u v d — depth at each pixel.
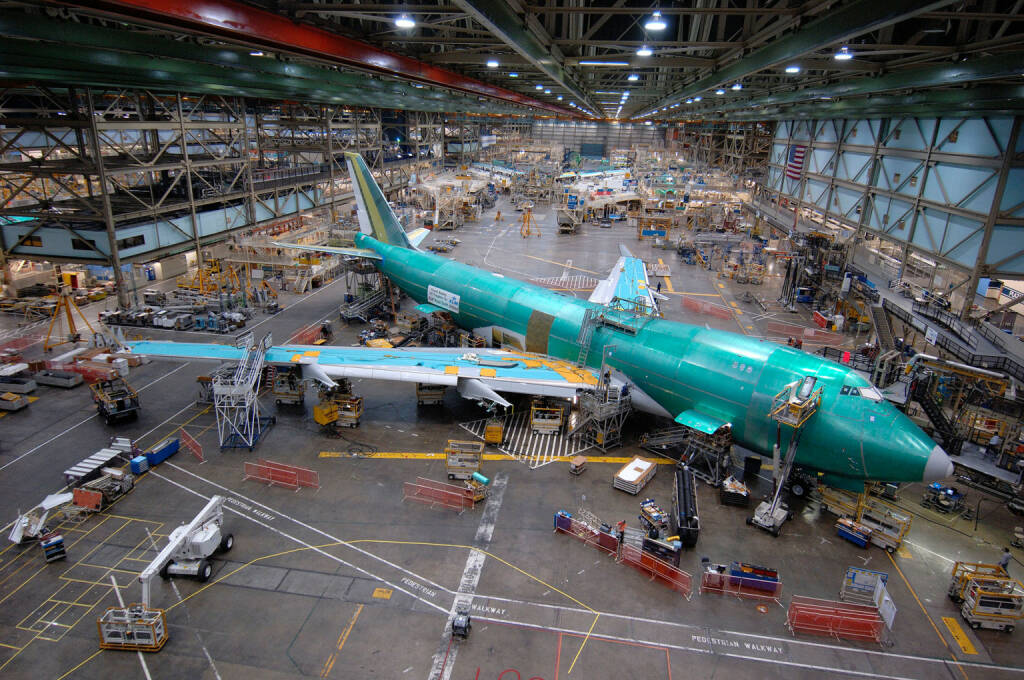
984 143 48.94
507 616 25.66
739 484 34.47
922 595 27.81
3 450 37.06
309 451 38.25
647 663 23.64
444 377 39.88
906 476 30.42
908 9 16.81
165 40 32.47
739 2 28.97
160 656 23.31
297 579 27.50
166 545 28.55
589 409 38.69
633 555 28.78
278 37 25.16
